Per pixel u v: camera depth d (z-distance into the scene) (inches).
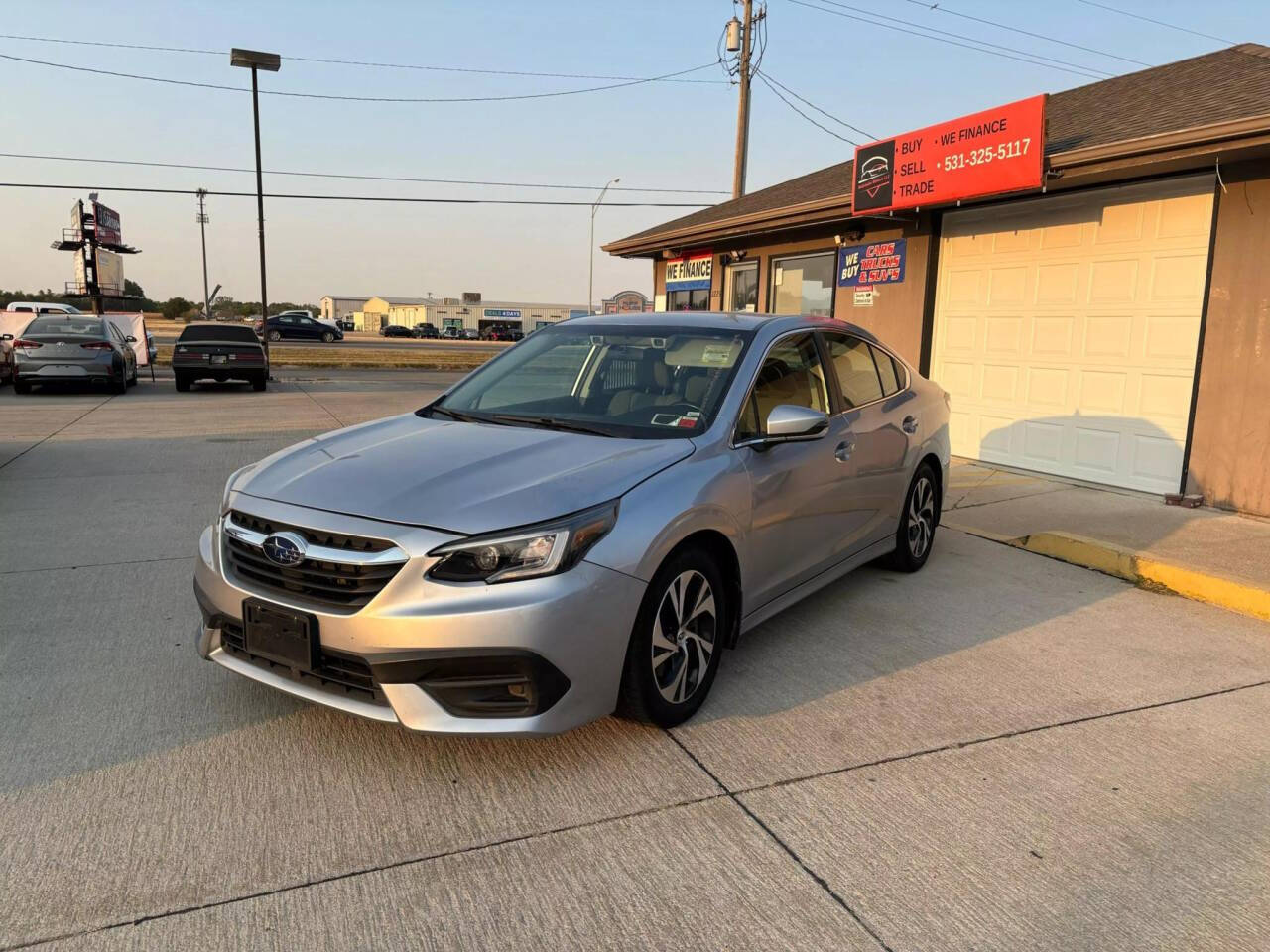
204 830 106.3
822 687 151.0
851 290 417.4
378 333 3777.1
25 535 243.9
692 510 128.6
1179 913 95.3
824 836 108.3
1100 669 161.8
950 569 223.9
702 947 88.9
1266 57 343.9
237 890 95.8
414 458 132.3
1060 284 325.7
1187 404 287.3
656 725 132.4
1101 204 307.9
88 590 195.6
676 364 161.5
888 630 179.6
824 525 171.2
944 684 153.5
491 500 116.0
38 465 354.9
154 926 89.8
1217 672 161.5
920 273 378.6
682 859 103.1
